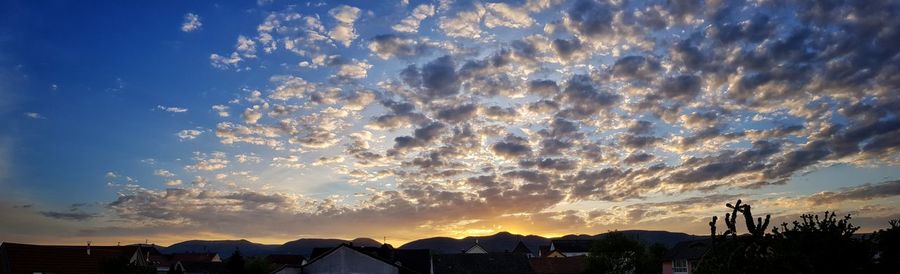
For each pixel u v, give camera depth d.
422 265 72.06
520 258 84.75
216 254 130.75
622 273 70.44
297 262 118.62
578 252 113.75
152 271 53.66
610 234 72.44
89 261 51.38
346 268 59.75
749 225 14.11
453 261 83.12
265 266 90.69
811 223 15.04
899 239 17.83
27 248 48.88
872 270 15.23
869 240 15.62
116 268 49.66
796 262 14.20
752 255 14.12
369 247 71.69
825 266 14.48
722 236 14.38
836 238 14.62
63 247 51.19
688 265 67.88
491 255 85.31
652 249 83.81
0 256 47.19
